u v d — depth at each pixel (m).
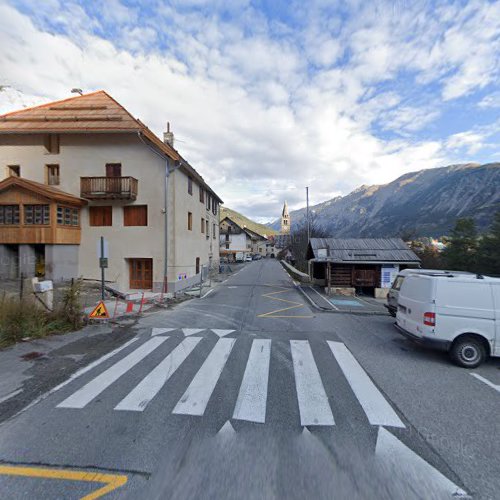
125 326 8.43
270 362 5.50
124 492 2.42
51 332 7.51
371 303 12.80
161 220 15.99
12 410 3.75
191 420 3.51
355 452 2.95
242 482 2.54
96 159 16.30
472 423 3.52
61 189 16.39
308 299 13.89
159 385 4.50
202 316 9.88
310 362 5.53
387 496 2.41
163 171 16.05
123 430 3.30
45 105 17.73
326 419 3.55
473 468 2.74
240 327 8.35
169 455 2.88
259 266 42.81
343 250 15.97
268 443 3.07
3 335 6.72
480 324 5.36
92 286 15.14
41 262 15.74
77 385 4.50
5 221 15.02
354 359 5.73
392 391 4.35
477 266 15.44
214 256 29.97
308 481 2.55
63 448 2.98
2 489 2.46
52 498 2.37
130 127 15.12
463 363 5.37
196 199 21.06
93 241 16.41
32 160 16.50
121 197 15.73
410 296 6.33
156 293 15.48
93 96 18.33
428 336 5.59
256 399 4.04
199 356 5.82
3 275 15.25
